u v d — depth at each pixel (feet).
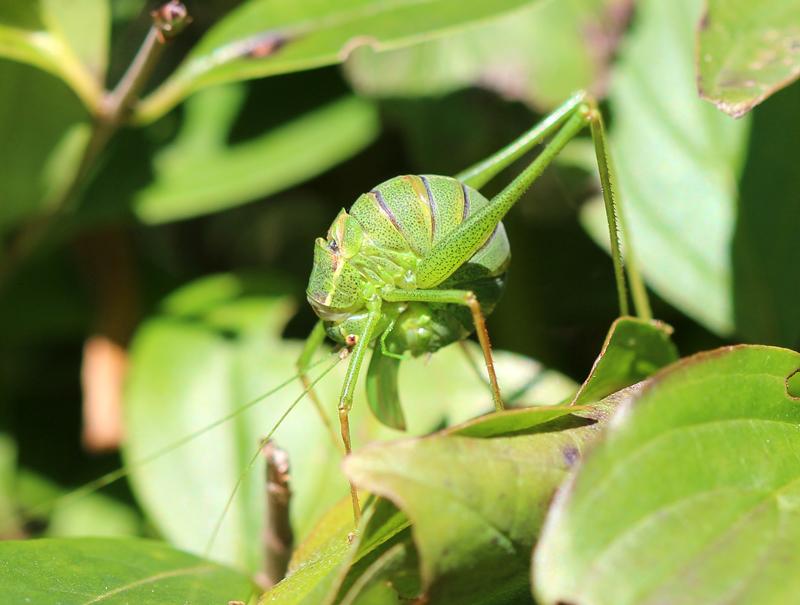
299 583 0.47
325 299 0.52
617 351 0.50
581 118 0.50
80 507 0.59
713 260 0.55
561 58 0.58
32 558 0.48
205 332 0.58
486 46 0.58
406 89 0.59
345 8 0.54
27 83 0.58
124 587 0.48
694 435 0.45
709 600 0.42
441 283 0.51
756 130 0.56
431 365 0.56
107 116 0.55
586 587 0.43
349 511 0.50
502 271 0.52
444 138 0.59
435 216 0.51
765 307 0.54
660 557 0.44
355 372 0.51
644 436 0.45
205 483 0.55
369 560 0.46
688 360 0.45
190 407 0.56
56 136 0.59
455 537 0.45
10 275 0.59
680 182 0.56
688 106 0.57
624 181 0.57
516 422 0.46
